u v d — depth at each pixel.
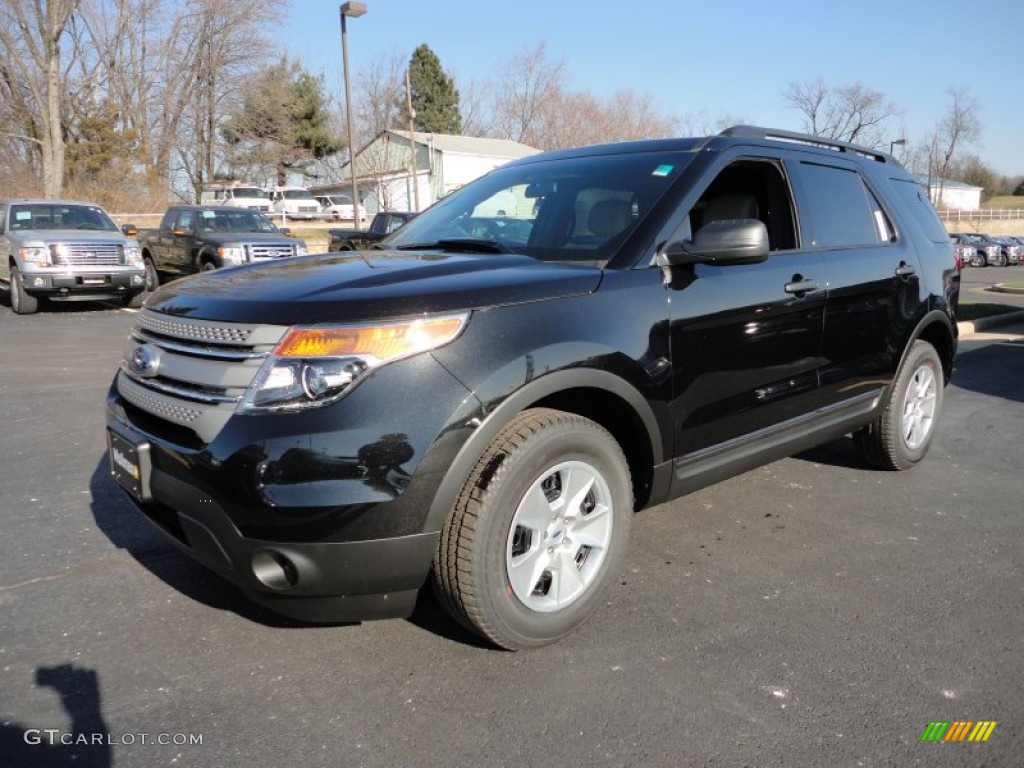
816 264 3.98
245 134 41.72
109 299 15.72
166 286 3.27
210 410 2.59
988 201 84.75
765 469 5.18
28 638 3.01
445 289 2.71
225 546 2.58
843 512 4.43
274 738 2.46
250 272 3.16
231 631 3.08
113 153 34.06
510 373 2.67
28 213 13.70
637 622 3.18
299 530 2.46
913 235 4.88
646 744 2.45
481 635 2.82
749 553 3.86
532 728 2.51
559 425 2.82
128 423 2.98
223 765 2.34
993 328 12.67
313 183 63.06
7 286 15.66
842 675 2.83
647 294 3.15
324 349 2.49
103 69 35.25
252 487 2.45
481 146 49.91
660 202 3.42
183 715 2.57
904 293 4.62
